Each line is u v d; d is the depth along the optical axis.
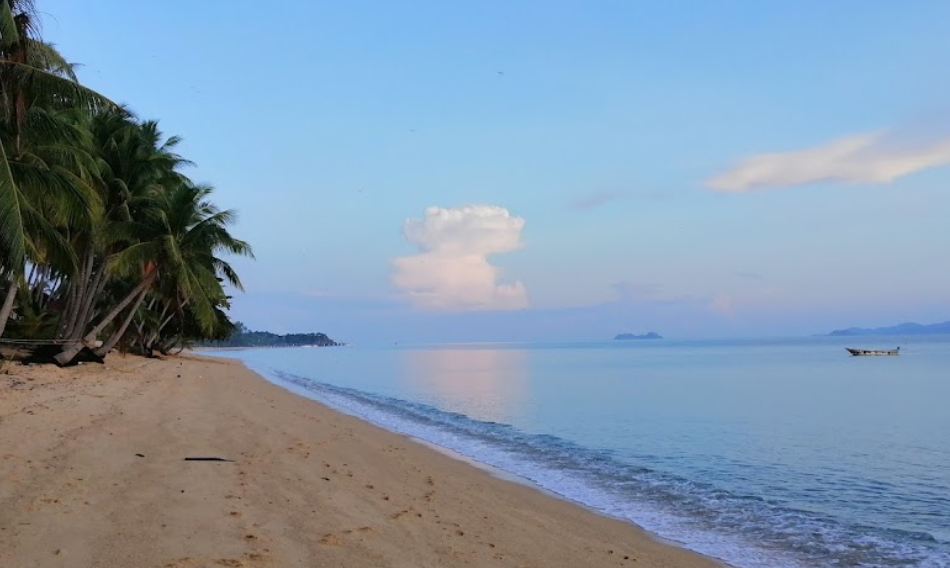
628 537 9.91
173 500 8.84
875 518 12.09
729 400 36.44
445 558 7.57
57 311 38.47
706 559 9.08
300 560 6.97
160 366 42.69
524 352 178.12
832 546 10.09
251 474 11.02
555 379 56.06
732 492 14.12
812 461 18.30
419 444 18.59
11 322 30.62
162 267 34.16
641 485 14.42
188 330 58.38
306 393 36.41
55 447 11.77
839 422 27.00
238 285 42.31
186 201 33.53
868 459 18.72
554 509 11.41
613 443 21.06
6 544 6.77
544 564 7.91
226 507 8.73
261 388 34.62
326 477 11.50
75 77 20.31
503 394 40.47
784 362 90.25
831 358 103.81
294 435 16.45
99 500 8.58
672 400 36.34
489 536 8.88
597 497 12.97
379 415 26.88
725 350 165.62
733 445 21.02
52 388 21.58
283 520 8.38
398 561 7.24
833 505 13.20
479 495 11.84
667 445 20.84
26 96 17.56
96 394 21.28
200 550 6.95
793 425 25.94
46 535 7.11
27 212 19.38
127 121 32.47
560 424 25.78
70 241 28.75
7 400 17.41
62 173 21.67
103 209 29.33
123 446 12.48
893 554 9.73
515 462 16.73
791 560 9.31
